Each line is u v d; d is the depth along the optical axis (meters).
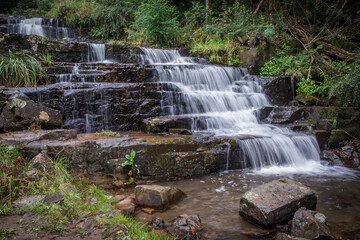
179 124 6.28
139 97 6.64
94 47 8.91
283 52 10.48
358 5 12.45
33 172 3.55
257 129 6.86
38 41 7.99
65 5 12.74
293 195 3.33
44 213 2.82
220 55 10.67
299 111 7.51
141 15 12.23
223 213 3.50
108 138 4.78
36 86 5.97
